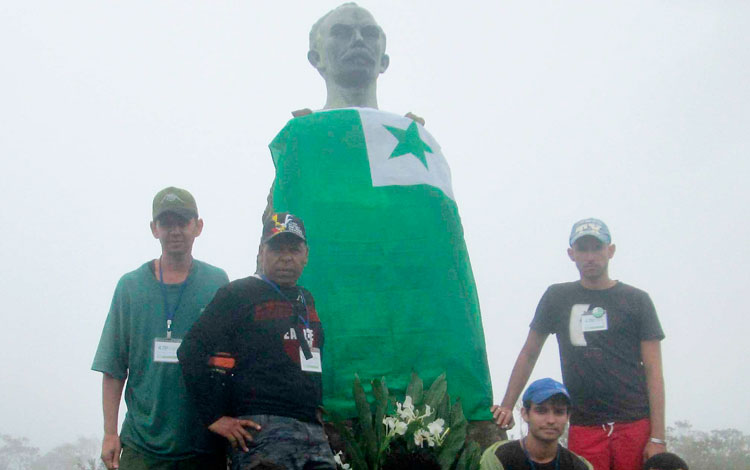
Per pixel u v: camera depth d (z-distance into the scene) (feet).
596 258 17.84
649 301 17.78
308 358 13.73
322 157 20.74
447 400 18.06
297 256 14.43
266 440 12.76
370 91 24.57
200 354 13.25
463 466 16.55
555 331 18.39
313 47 25.54
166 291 16.01
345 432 16.72
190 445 15.08
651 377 17.20
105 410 15.58
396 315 19.11
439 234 20.49
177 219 15.92
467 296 20.29
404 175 20.80
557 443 15.78
